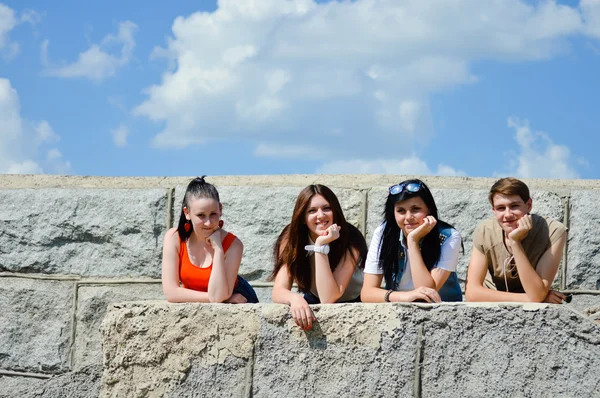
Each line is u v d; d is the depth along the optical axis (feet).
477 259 17.94
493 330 15.66
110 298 23.72
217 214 18.07
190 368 17.07
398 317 16.02
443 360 15.76
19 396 22.65
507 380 15.49
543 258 17.31
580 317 15.40
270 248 23.31
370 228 23.02
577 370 15.30
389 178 23.72
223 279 17.67
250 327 16.79
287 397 16.42
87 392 22.40
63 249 24.16
